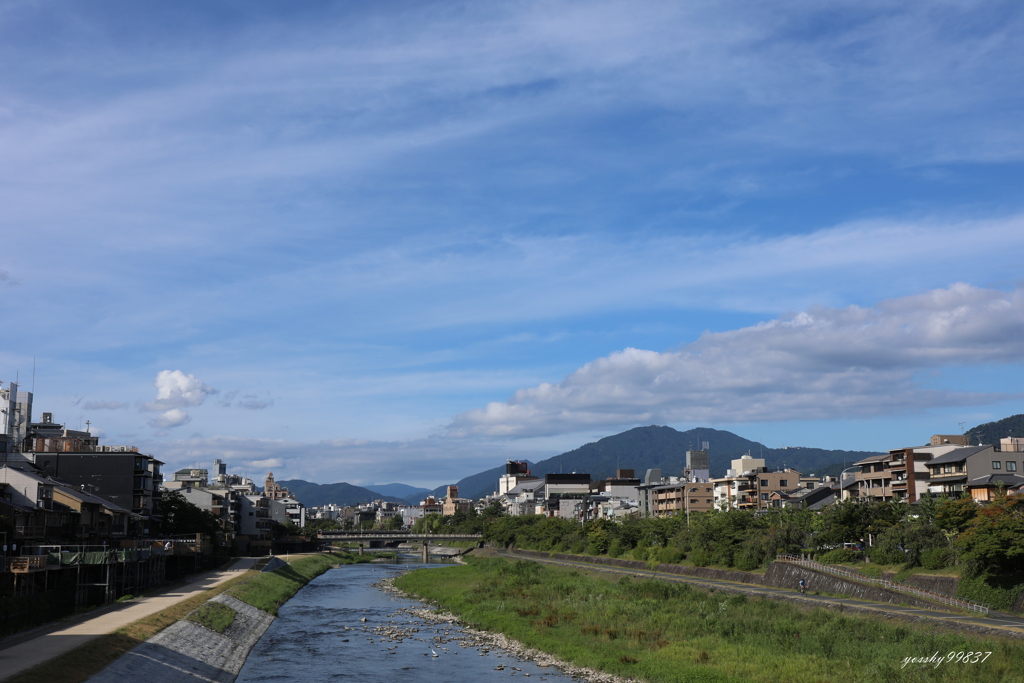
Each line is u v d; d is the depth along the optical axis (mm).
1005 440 114875
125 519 110188
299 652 70000
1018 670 47812
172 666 56062
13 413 125312
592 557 151625
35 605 65812
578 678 58906
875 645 57000
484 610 91000
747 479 171000
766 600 78875
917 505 109250
